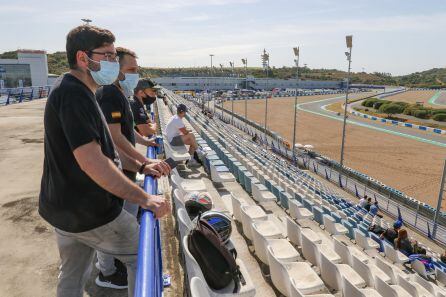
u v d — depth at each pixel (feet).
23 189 20.27
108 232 7.82
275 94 422.82
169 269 13.61
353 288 18.92
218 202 26.96
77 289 8.36
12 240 14.42
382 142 151.74
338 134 170.81
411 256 42.60
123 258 8.46
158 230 9.51
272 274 18.13
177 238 16.57
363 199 70.23
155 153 16.06
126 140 10.89
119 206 8.04
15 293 11.04
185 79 461.37
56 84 6.98
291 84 567.59
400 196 76.13
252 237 21.48
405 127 196.34
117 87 11.16
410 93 537.65
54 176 7.07
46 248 13.87
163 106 77.51
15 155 28.04
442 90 629.10
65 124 6.54
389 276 31.96
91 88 7.84
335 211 55.21
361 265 26.73
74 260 8.17
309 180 82.99
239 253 21.93
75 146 6.52
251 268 20.61
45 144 7.06
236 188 38.78
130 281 8.66
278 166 80.38
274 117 234.79
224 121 208.44
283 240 22.70
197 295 8.78
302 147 126.00
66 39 7.51
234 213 26.11
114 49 7.83
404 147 141.69
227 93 404.57
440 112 233.14
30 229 15.47
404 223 66.18
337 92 531.09
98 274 12.39
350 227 42.80
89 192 7.18
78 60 7.40
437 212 61.46
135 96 19.79
